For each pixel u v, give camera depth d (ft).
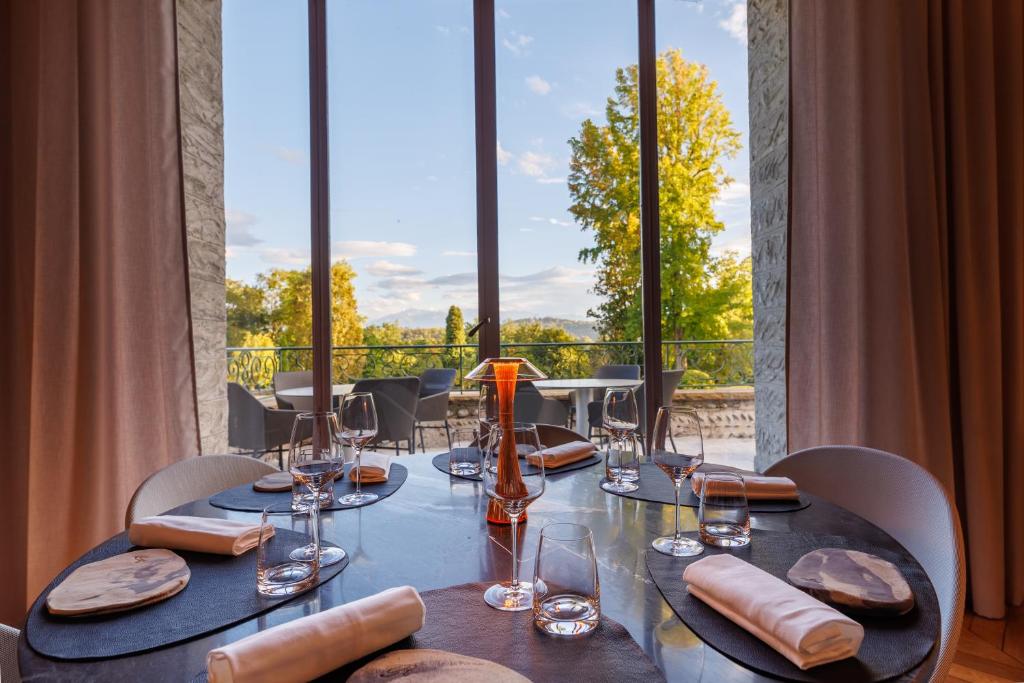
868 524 3.56
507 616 2.44
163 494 4.56
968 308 7.55
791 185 8.07
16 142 6.81
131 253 7.49
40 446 6.99
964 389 7.57
